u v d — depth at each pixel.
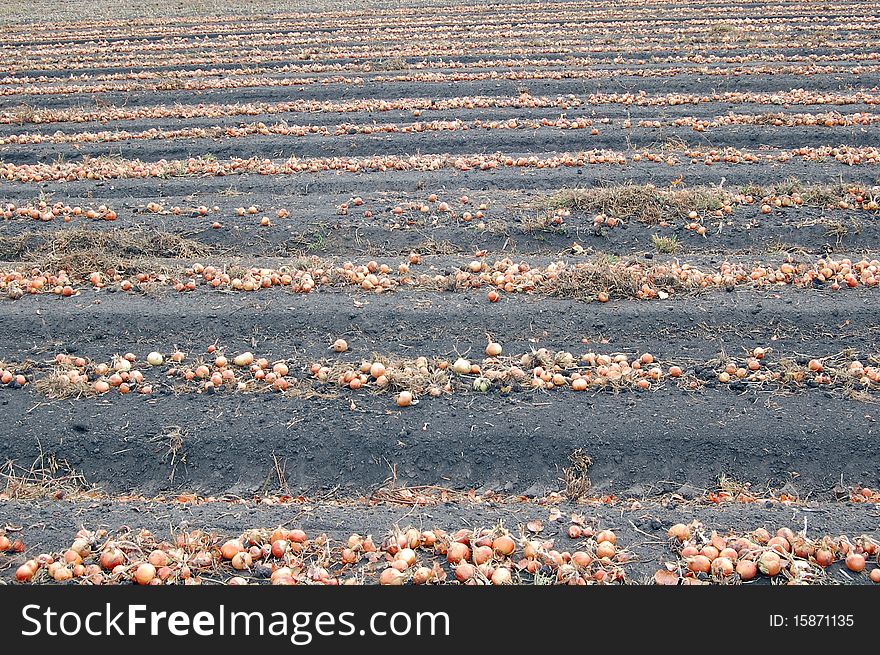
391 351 7.40
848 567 4.82
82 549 5.04
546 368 6.94
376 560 5.00
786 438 6.13
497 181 11.20
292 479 6.15
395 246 9.64
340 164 12.00
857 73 16.00
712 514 5.44
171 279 8.60
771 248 9.31
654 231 9.63
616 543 5.13
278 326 7.71
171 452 6.27
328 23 25.09
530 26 22.91
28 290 8.38
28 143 13.62
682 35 21.00
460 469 6.14
